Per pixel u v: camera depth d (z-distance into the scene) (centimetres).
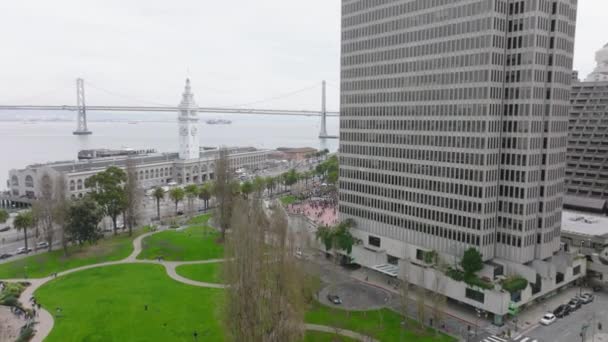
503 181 12875
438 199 13812
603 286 13962
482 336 10938
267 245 9381
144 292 13300
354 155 16812
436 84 13625
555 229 13550
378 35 15500
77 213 16512
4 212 17825
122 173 19438
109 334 10856
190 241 18200
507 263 12762
